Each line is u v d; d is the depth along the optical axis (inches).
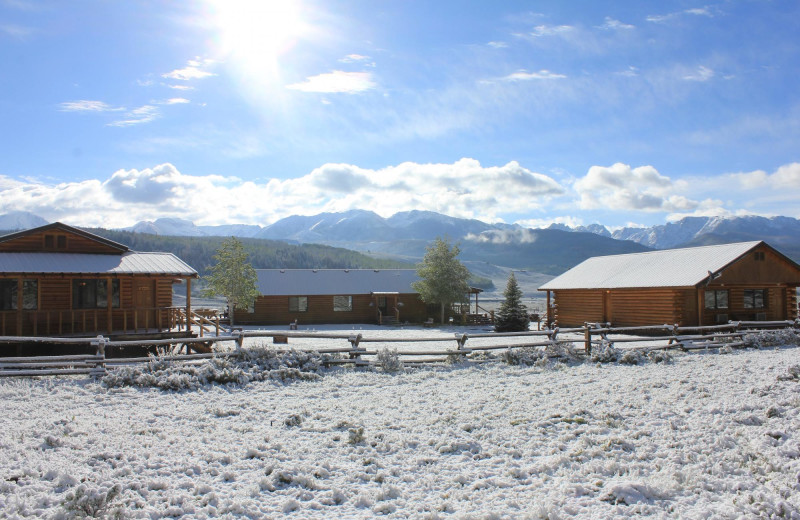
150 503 239.5
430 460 304.0
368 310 1879.9
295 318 1812.3
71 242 909.8
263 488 263.7
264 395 470.3
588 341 736.3
